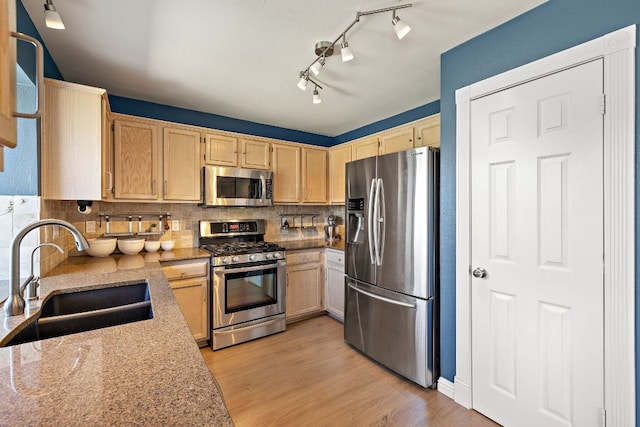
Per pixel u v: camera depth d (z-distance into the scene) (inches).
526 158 63.7
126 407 22.7
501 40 68.1
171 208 120.9
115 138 98.7
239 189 122.2
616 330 52.1
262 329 116.1
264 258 117.4
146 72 89.9
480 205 71.9
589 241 55.2
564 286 58.4
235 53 79.6
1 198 63.6
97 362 29.8
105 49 76.8
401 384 85.2
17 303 45.1
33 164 66.6
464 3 61.0
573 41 57.2
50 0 53.9
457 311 76.7
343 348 107.3
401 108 123.0
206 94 107.3
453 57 78.0
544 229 61.2
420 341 83.0
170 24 66.7
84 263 87.1
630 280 50.8
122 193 99.9
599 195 53.9
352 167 107.7
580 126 56.1
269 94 107.7
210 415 22.0
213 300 106.3
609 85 52.7
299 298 131.6
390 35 72.3
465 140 74.6
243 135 126.8
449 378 79.6
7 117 24.7
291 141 149.6
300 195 143.4
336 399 78.3
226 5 60.7
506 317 67.3
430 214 82.6
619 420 51.6
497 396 68.8
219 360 98.6
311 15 64.3
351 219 109.9
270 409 74.4
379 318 95.0
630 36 50.6
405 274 87.1
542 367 61.5
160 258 98.1
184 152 112.7
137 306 56.8
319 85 100.5
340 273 129.8
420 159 83.6
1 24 23.8
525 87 63.7
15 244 45.1
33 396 23.9
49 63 77.7
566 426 58.0
